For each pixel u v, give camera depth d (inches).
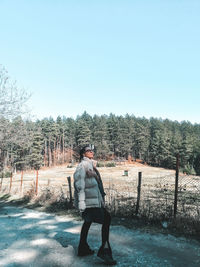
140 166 3531.0
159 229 220.7
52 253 171.2
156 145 3804.1
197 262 148.3
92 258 157.2
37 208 388.2
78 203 149.5
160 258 155.9
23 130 600.4
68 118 5418.3
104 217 153.1
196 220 218.5
